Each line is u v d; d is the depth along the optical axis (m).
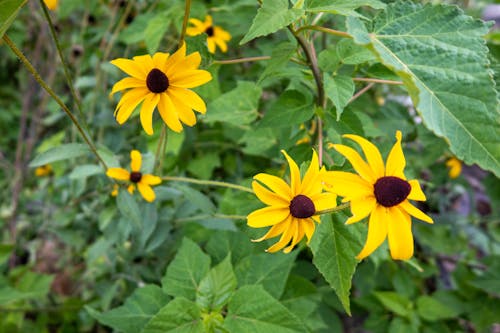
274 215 0.39
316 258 0.40
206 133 0.80
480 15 1.18
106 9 0.91
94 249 0.64
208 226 0.55
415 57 0.36
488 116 0.34
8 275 0.81
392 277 0.80
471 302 0.80
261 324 0.45
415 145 0.91
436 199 0.94
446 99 0.35
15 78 1.20
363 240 0.41
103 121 0.72
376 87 0.81
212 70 0.50
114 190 0.55
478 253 1.09
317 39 0.64
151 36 0.61
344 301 0.40
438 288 0.92
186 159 0.79
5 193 0.96
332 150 0.48
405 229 0.36
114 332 0.57
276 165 0.80
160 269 0.67
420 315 0.75
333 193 0.39
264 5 0.37
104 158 0.53
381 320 0.77
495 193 0.82
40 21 0.92
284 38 0.74
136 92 0.42
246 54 0.78
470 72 0.35
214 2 0.69
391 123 0.71
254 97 0.61
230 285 0.47
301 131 0.52
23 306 0.76
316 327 0.60
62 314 0.78
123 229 0.57
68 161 0.81
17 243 0.92
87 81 0.77
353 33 0.35
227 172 0.84
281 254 0.53
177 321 0.45
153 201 0.55
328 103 0.50
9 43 0.39
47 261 0.96
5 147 1.11
